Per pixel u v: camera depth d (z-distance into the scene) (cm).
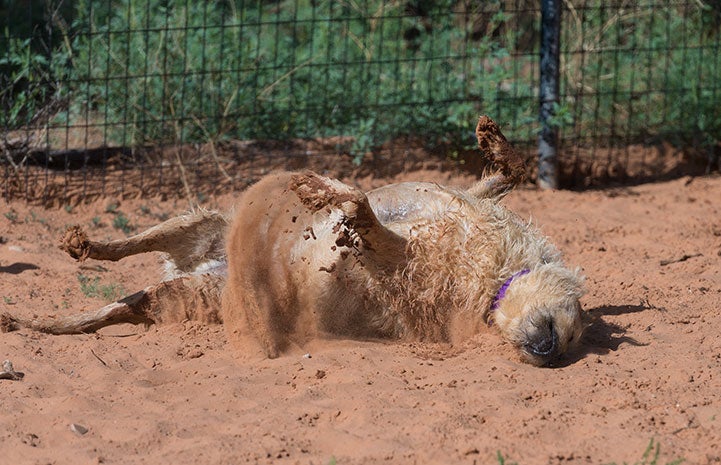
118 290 812
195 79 1161
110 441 536
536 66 1434
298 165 1146
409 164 1162
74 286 827
